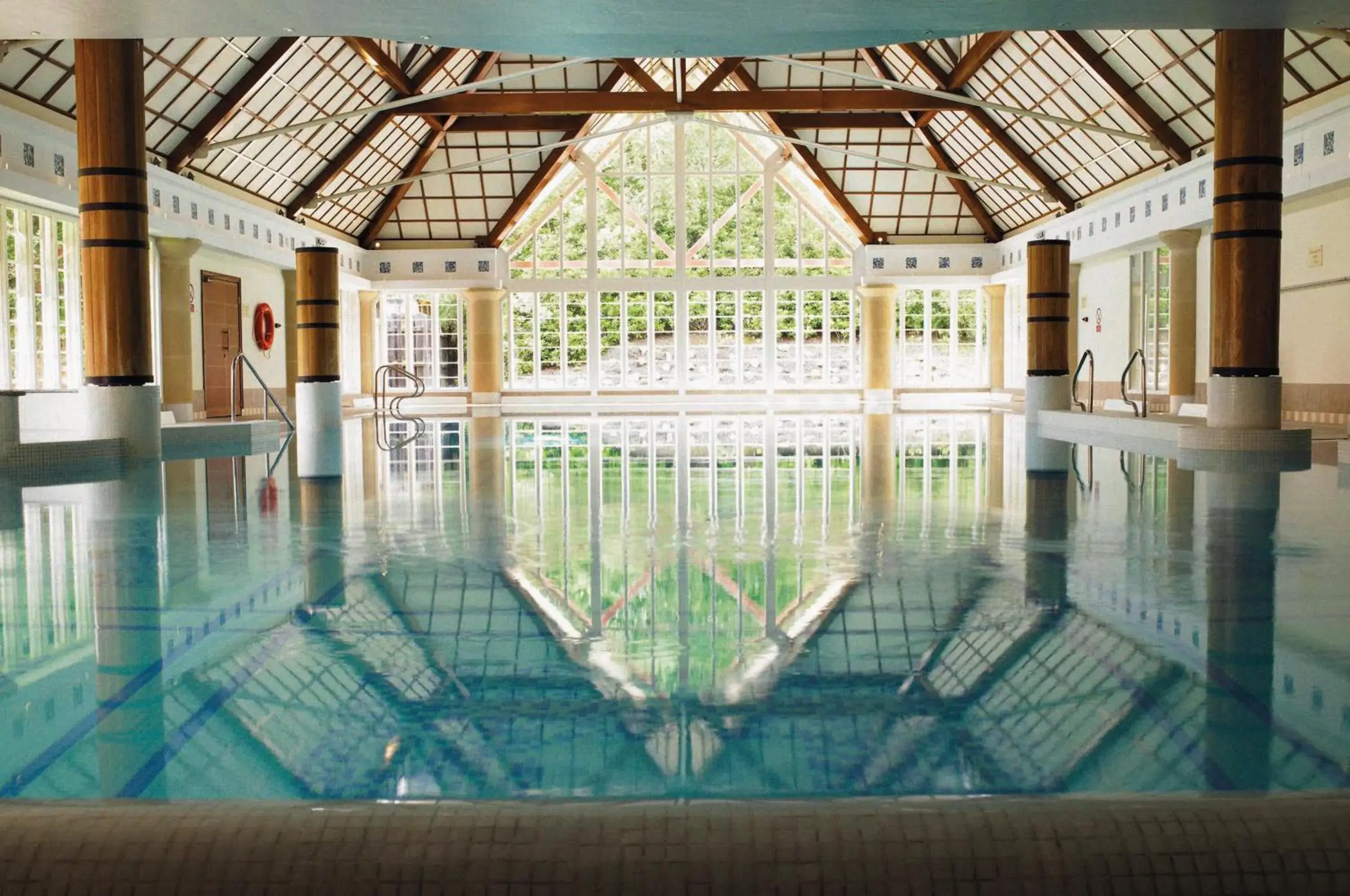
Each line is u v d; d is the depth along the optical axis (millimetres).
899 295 28469
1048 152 22047
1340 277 15016
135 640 3807
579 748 2738
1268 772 2545
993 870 1897
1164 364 20516
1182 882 1888
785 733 2836
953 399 28391
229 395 21547
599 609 4223
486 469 10141
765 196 27531
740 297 27891
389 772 2582
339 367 16328
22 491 8461
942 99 21500
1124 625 3902
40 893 1891
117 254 10797
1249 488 8117
